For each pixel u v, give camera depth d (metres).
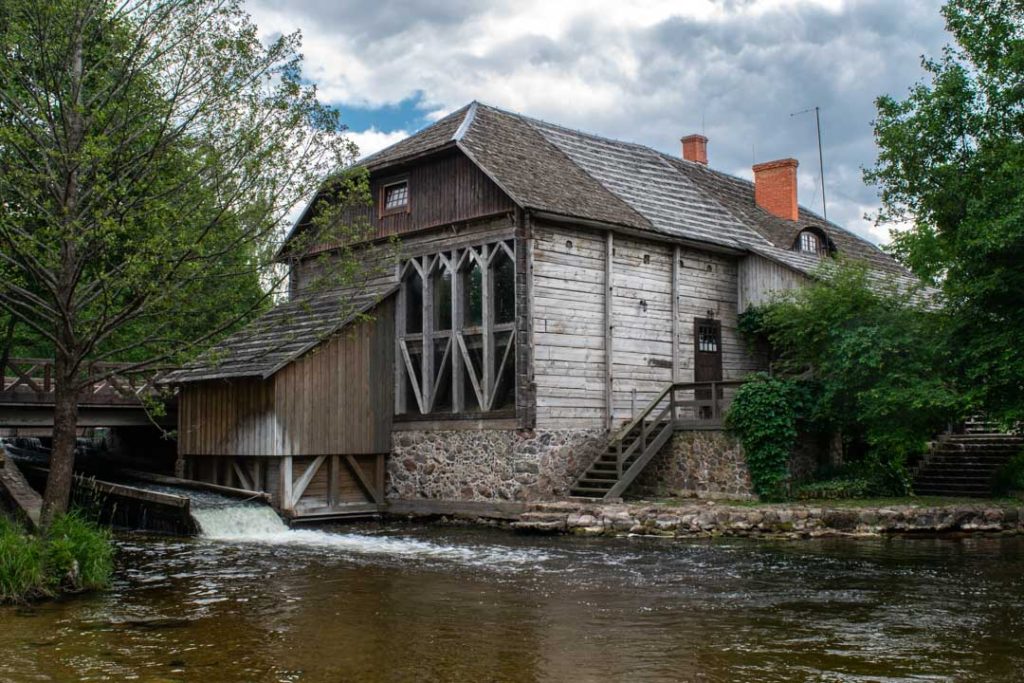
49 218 11.13
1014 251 16.27
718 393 19.20
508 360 18.53
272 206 12.48
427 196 19.98
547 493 18.08
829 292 19.05
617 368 19.50
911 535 15.52
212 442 19.72
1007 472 18.67
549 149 21.89
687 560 13.01
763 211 27.00
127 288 12.01
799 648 8.08
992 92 17.62
